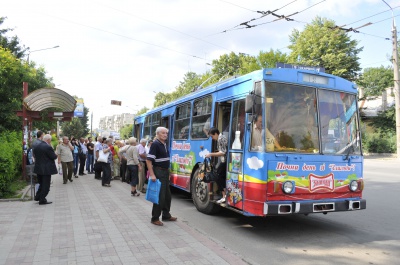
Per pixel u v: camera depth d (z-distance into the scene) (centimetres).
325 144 658
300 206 608
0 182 962
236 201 680
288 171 615
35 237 591
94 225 674
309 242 609
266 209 588
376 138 3409
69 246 542
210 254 505
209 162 779
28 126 1491
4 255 502
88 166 1853
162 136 699
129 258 488
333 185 647
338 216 815
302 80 663
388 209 888
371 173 1772
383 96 3512
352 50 3494
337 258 525
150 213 789
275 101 635
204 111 896
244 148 662
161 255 500
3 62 1758
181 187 1005
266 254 544
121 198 1002
